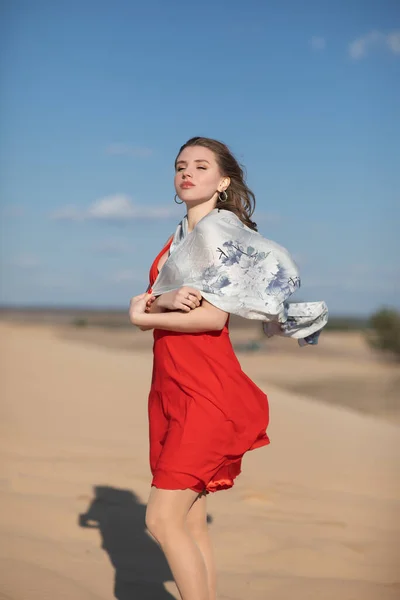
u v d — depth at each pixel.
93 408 9.37
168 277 3.29
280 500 5.62
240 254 3.22
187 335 3.22
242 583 4.02
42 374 12.10
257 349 45.38
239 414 3.16
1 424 7.52
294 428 9.16
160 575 4.02
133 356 18.50
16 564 3.92
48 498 5.15
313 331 3.50
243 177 3.56
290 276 3.25
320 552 4.50
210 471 3.08
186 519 3.29
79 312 169.12
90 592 3.68
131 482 5.81
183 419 3.12
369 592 3.96
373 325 39.38
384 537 4.84
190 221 3.47
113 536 4.55
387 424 10.61
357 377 26.86
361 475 6.68
